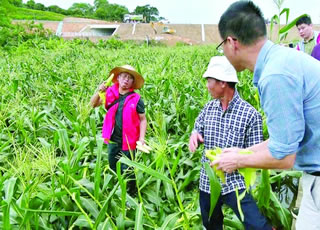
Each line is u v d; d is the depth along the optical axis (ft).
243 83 20.17
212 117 8.86
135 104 12.37
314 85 5.98
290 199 12.91
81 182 10.70
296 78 5.80
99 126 18.83
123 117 12.32
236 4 6.31
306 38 17.99
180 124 18.25
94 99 13.15
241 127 8.45
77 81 25.40
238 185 8.67
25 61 39.55
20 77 26.27
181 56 49.55
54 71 33.14
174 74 27.89
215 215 9.61
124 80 12.35
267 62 6.14
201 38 168.25
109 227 9.72
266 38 6.31
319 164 6.58
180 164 13.25
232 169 6.74
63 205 9.80
